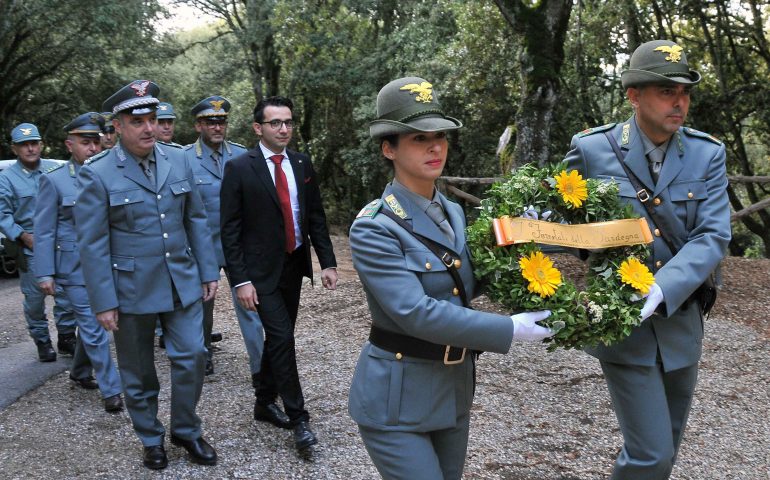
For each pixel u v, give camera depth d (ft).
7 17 56.13
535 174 7.85
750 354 17.28
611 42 49.90
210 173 17.02
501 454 11.85
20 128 19.07
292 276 13.24
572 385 15.16
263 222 12.76
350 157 58.95
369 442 7.31
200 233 12.34
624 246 7.91
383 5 57.62
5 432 13.44
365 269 7.03
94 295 11.28
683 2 45.88
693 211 8.63
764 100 46.78
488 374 15.87
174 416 11.85
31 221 18.97
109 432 13.50
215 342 19.97
